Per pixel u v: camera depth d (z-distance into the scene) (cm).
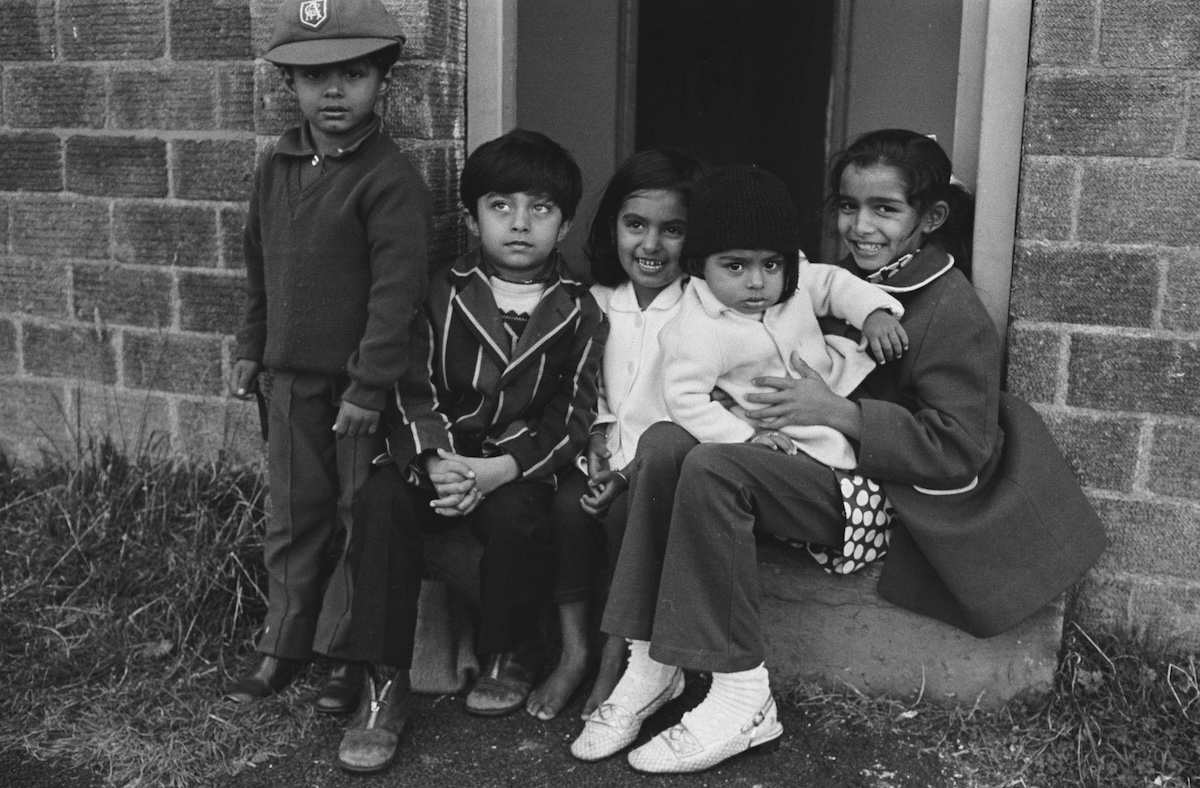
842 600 250
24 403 353
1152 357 243
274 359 248
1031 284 246
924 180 238
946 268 241
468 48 280
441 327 251
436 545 266
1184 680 245
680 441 238
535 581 245
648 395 257
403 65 263
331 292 243
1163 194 237
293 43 235
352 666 253
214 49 314
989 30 247
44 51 330
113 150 329
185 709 248
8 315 349
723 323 239
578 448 254
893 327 234
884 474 233
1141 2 231
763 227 226
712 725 229
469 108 283
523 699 252
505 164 244
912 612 246
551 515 251
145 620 276
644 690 239
